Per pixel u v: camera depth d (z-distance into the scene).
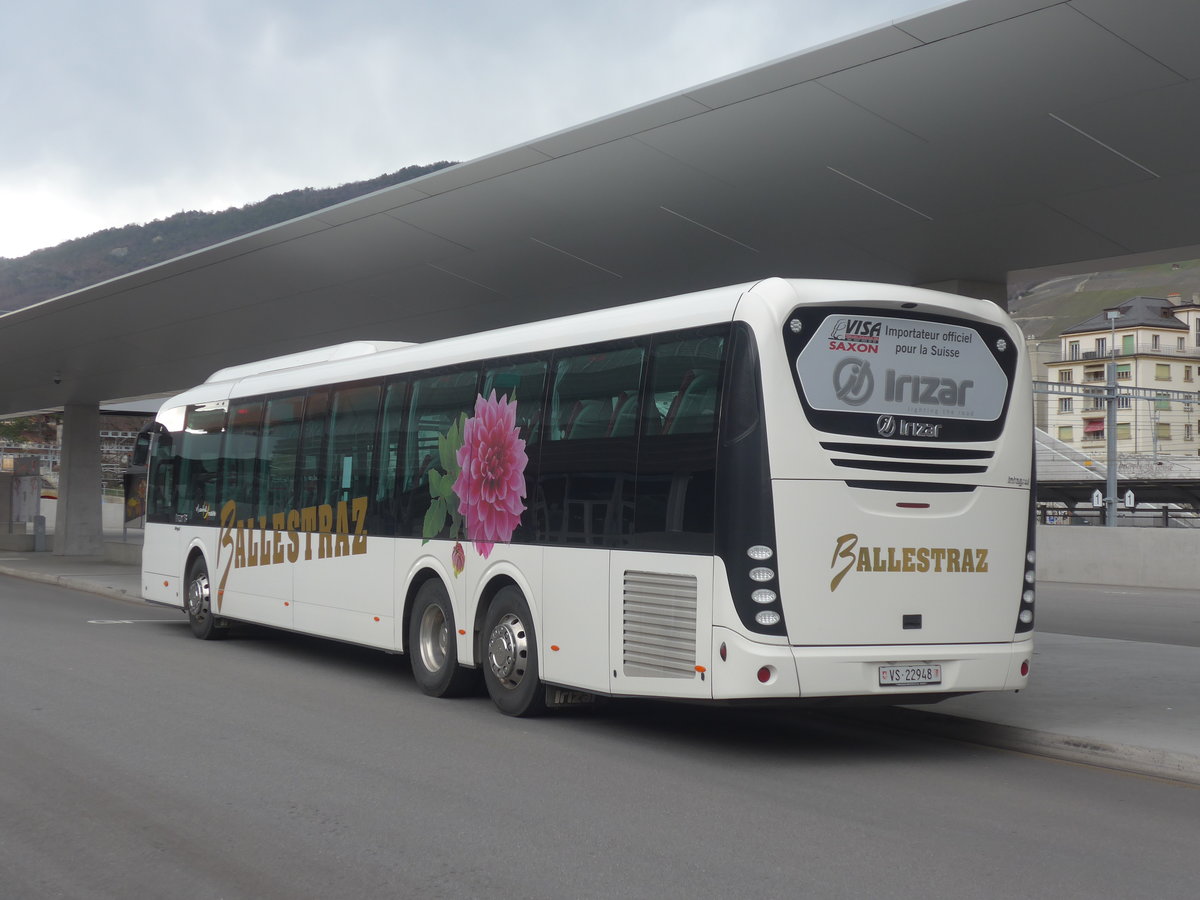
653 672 8.77
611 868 5.87
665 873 5.80
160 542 17.45
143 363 34.50
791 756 8.88
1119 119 13.93
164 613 20.72
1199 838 6.62
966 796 7.59
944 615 8.73
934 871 5.87
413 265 22.47
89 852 6.15
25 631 16.84
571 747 9.02
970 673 8.76
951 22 13.30
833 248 18.17
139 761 8.27
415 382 11.95
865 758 8.84
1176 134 13.92
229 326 28.84
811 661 8.26
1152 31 12.59
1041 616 19.95
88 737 9.09
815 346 8.47
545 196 18.84
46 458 81.44
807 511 8.32
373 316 25.67
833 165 16.06
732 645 8.20
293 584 13.78
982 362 9.02
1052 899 5.46
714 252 19.17
